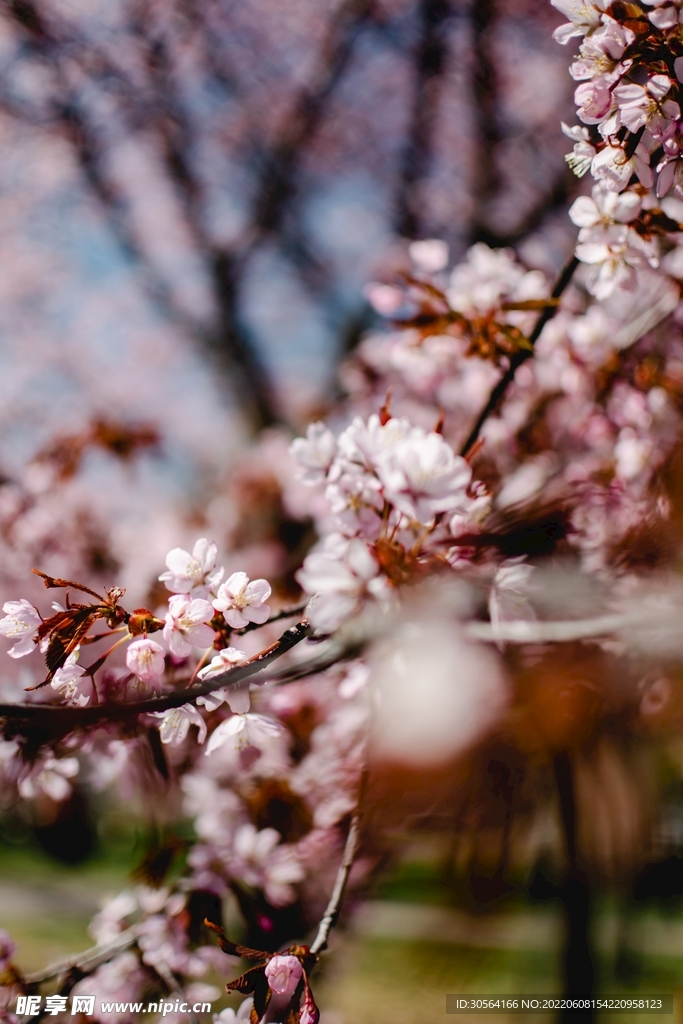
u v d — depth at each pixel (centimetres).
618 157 93
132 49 454
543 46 423
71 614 88
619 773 104
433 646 95
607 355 131
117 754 103
